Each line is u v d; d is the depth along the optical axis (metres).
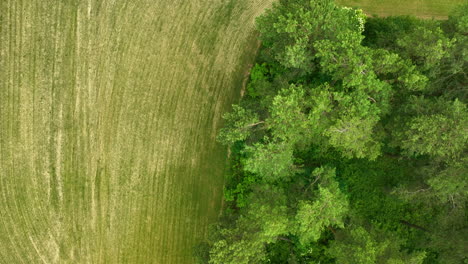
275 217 19.05
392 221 24.77
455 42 19.69
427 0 26.19
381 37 23.42
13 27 26.41
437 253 24.56
